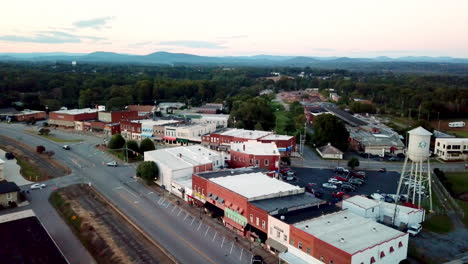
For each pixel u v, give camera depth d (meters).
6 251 49.94
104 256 56.53
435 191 88.56
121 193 84.69
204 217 71.50
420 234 63.53
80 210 73.81
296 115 197.75
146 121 157.25
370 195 82.75
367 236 50.69
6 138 145.38
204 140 133.00
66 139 146.00
